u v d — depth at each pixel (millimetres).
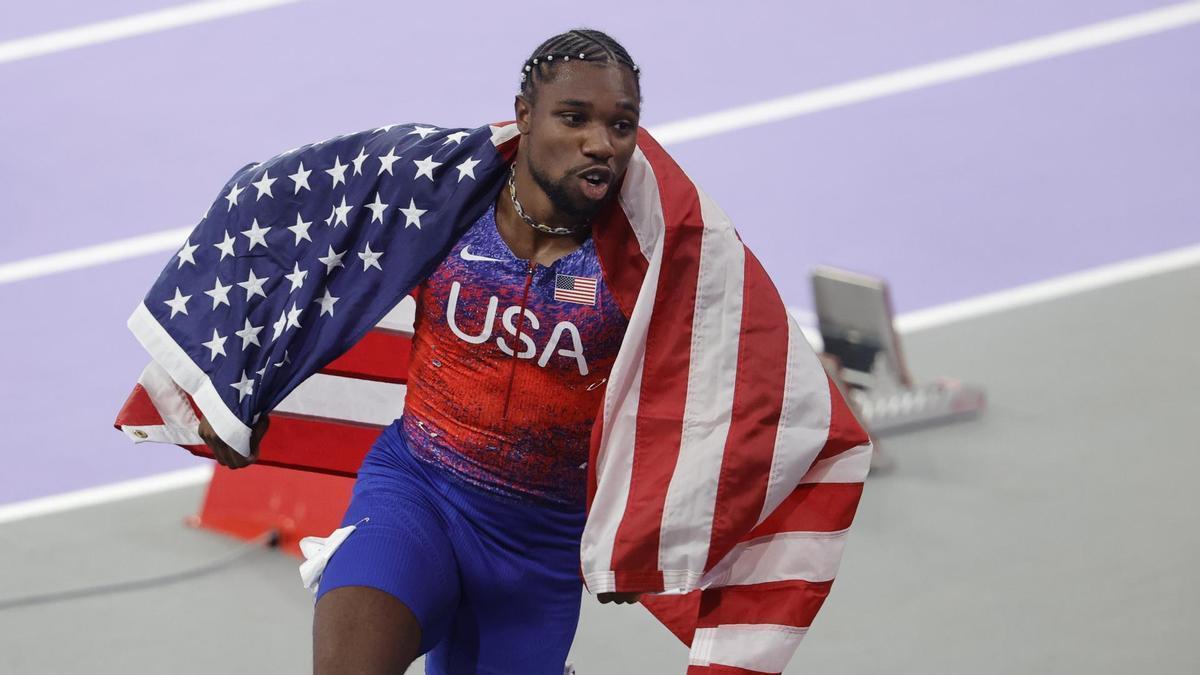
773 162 35562
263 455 15633
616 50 12031
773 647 13086
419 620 12781
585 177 12016
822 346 26891
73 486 24094
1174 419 25594
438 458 13422
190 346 13844
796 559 13148
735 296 12828
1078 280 30906
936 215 33469
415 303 14516
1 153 35688
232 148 36094
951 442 25250
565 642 14297
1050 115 37719
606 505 13008
